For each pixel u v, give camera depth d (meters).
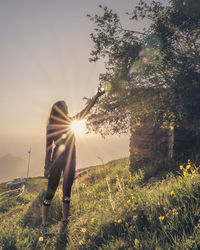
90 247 3.04
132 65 7.94
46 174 3.91
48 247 3.40
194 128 8.01
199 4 7.13
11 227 4.27
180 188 3.32
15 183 19.42
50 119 4.11
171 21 7.55
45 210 3.90
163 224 2.79
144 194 3.98
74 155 4.19
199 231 2.34
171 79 7.86
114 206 4.09
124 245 2.73
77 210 4.95
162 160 8.28
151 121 9.80
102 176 11.20
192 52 7.75
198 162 6.64
